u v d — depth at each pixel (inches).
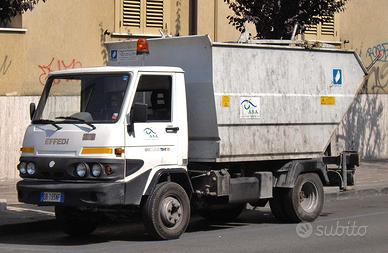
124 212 435.8
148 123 428.5
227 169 476.7
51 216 509.7
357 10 949.2
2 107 694.5
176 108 444.8
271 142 489.7
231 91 463.8
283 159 502.0
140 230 497.7
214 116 455.5
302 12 641.6
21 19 708.7
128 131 418.0
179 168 441.1
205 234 465.4
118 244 430.0
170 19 800.9
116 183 409.7
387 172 830.5
